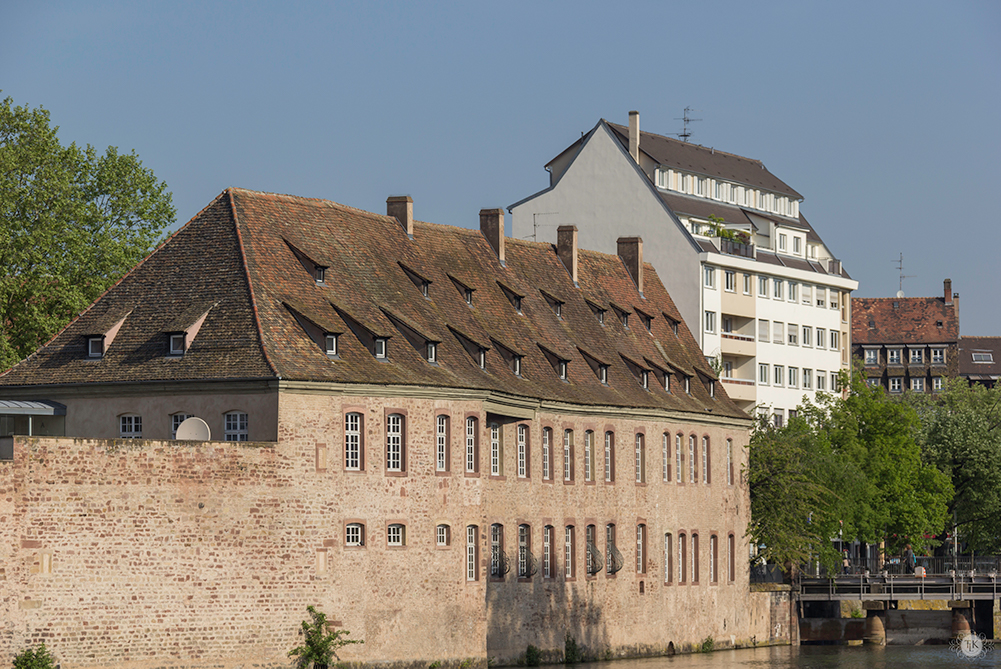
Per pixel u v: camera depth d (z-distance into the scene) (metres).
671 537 88.06
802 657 87.44
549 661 77.25
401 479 66.31
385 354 68.00
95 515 56.75
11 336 80.81
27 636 54.88
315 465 63.06
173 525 58.84
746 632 94.88
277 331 64.62
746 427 97.00
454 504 68.69
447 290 78.31
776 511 97.12
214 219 68.88
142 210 88.06
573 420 80.44
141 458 58.12
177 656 58.62
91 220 86.12
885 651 94.31
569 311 87.81
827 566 100.25
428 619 67.06
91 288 83.31
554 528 78.31
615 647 82.44
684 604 88.69
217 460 60.19
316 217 72.81
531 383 77.88
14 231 81.88
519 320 82.25
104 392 65.06
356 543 64.62
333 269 70.50
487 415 73.44
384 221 78.19
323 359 64.69
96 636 56.56
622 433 84.19
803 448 101.25
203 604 59.44
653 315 95.50
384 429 65.88
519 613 75.25
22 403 64.94
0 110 83.94
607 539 82.81
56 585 55.62
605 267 94.69
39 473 55.47
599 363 84.88
